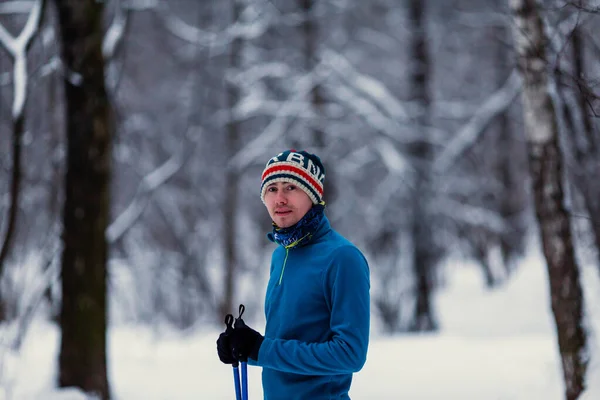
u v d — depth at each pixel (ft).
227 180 75.00
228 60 80.43
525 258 84.64
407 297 69.77
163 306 69.05
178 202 78.79
